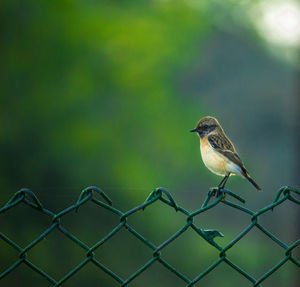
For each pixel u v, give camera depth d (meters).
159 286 12.69
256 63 22.48
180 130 18.08
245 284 13.35
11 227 11.00
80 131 16.00
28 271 11.41
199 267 13.29
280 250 13.45
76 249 11.59
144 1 17.33
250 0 17.00
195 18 17.44
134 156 17.06
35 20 16.22
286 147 22.61
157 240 13.07
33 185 15.68
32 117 15.94
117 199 11.42
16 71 16.14
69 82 16.38
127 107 17.08
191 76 22.23
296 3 15.70
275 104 23.33
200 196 10.70
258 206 19.00
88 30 16.20
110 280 12.08
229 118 23.80
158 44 16.83
